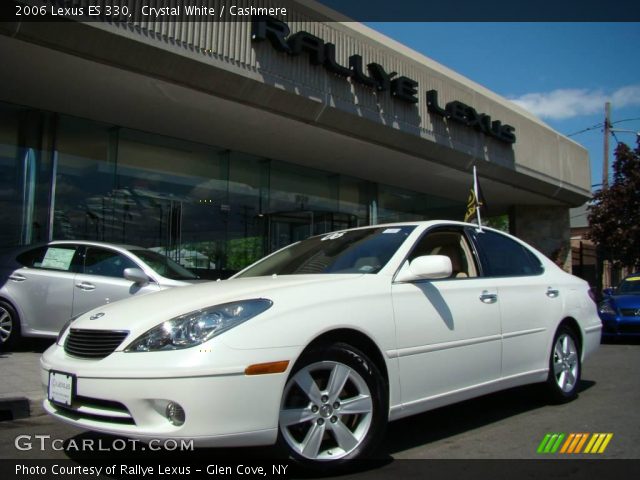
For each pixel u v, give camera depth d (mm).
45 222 10391
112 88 9438
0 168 10023
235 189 13094
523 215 20500
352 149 12922
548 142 17891
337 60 11320
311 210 14578
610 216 18797
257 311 3141
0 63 8500
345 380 3324
